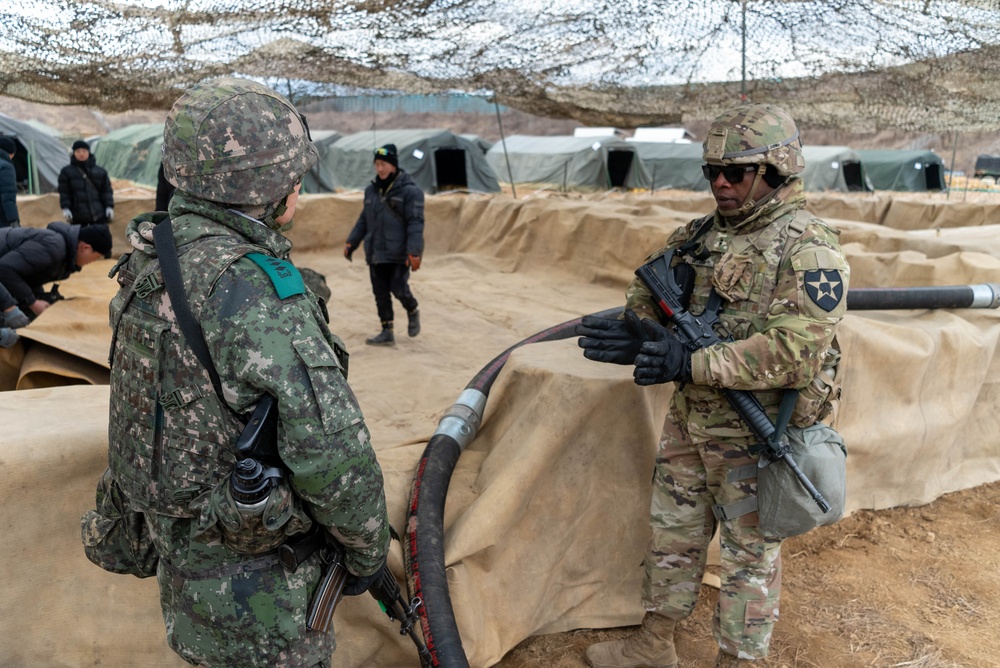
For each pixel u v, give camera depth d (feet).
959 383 13.89
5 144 24.91
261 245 5.42
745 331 7.54
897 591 11.25
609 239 27.53
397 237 19.61
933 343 13.17
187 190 5.21
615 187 85.05
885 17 18.67
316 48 19.71
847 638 10.16
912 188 93.40
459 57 21.27
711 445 8.03
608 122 29.22
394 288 20.24
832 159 88.63
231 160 5.15
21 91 18.54
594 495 9.89
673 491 8.57
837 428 12.46
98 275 23.43
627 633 10.07
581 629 10.06
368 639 8.52
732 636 8.03
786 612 10.68
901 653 9.86
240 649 5.48
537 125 175.83
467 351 20.15
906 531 12.98
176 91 20.56
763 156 7.22
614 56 21.89
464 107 36.96
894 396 13.10
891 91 24.53
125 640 8.10
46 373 13.96
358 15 17.53
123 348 5.43
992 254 18.35
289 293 5.10
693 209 34.55
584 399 9.40
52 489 7.76
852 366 12.33
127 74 18.92
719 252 7.76
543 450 9.22
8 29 15.66
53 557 7.81
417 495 8.97
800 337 7.06
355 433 5.19
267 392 4.99
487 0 17.38
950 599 11.09
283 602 5.49
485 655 8.77
